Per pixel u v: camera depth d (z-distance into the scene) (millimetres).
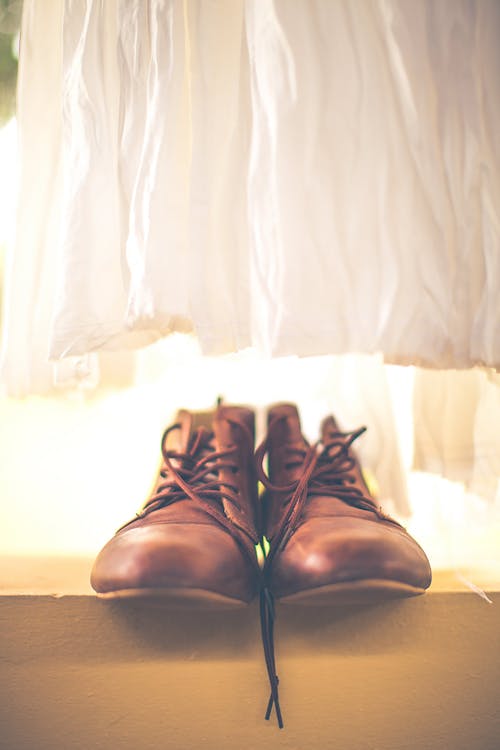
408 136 533
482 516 566
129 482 751
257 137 532
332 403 649
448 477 569
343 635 482
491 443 570
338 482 565
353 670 481
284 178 517
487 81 556
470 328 542
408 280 521
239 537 472
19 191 590
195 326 525
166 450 580
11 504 713
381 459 617
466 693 486
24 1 604
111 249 560
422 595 490
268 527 535
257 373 800
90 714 476
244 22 559
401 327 517
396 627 486
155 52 539
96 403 646
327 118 524
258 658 478
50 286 594
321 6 530
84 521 683
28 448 826
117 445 799
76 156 559
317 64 523
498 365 543
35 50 601
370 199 525
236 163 551
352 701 480
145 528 474
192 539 453
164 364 650
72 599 482
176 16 539
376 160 526
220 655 477
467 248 543
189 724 475
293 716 476
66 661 478
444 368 526
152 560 434
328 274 517
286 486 548
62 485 758
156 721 475
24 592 487
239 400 810
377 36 535
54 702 477
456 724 484
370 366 627
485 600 491
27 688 478
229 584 443
